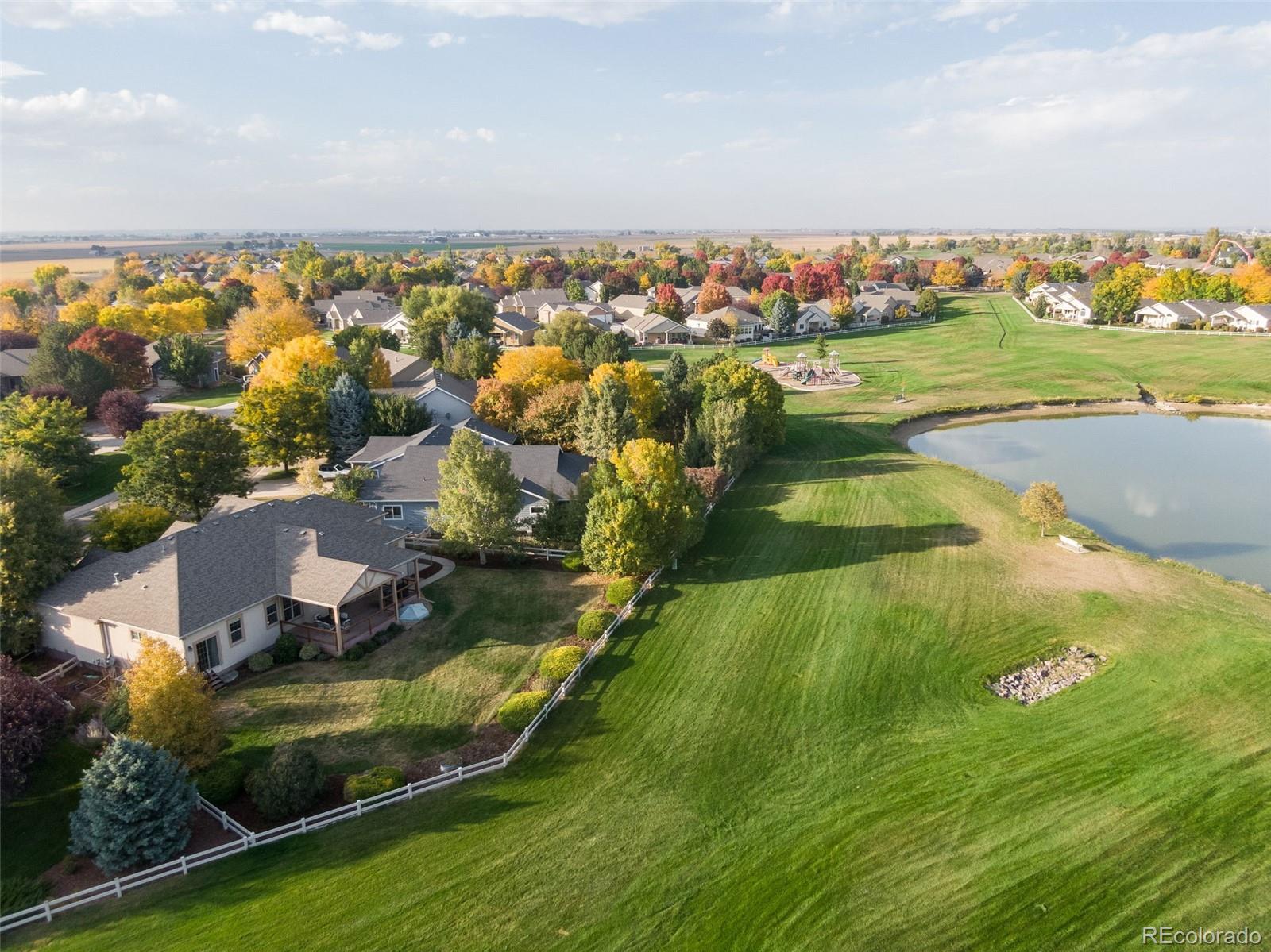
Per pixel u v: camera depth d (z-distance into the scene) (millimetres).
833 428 83312
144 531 43375
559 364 77562
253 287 176375
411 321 133625
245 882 23422
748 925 21453
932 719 31047
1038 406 93875
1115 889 22266
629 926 21531
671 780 27594
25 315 143250
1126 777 27094
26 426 61969
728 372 74062
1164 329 137250
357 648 36531
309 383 71188
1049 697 32531
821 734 30062
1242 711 30656
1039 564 46781
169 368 98188
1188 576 44750
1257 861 23078
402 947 21016
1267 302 155250
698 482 57312
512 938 21250
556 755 29219
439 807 26594
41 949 21109
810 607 41000
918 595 42375
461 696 33312
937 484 63312
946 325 158750
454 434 45938
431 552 49094
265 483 64688
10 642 35062
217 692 33531
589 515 43156
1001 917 21438
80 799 25594
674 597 42469
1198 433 82562
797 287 189125
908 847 24094
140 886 23359
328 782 27906
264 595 36500
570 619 40125
